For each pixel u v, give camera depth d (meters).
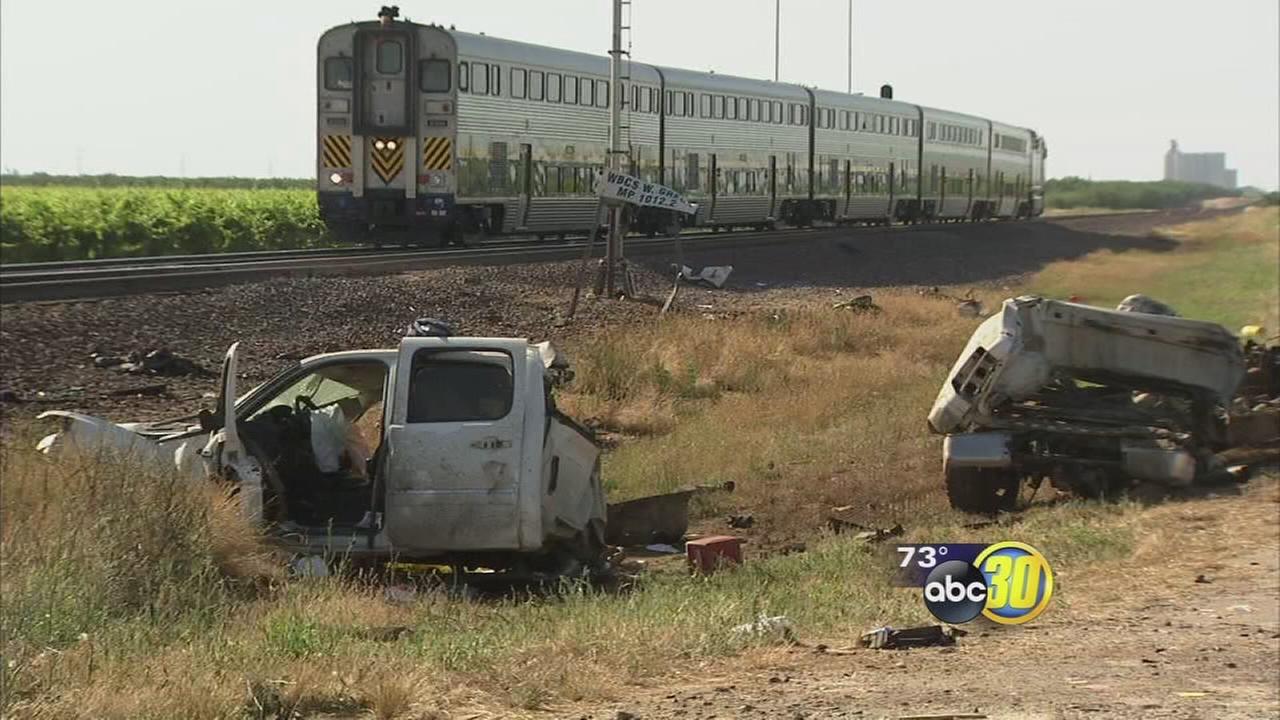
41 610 26.69
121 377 60.41
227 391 33.00
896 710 22.02
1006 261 179.25
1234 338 45.69
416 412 33.50
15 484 33.50
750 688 23.58
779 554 40.22
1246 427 48.84
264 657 24.06
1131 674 24.50
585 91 131.00
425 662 24.25
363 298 84.31
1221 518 39.81
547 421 34.06
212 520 31.16
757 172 164.00
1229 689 23.42
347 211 115.31
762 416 64.88
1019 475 45.94
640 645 26.02
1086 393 47.44
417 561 34.94
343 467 35.03
